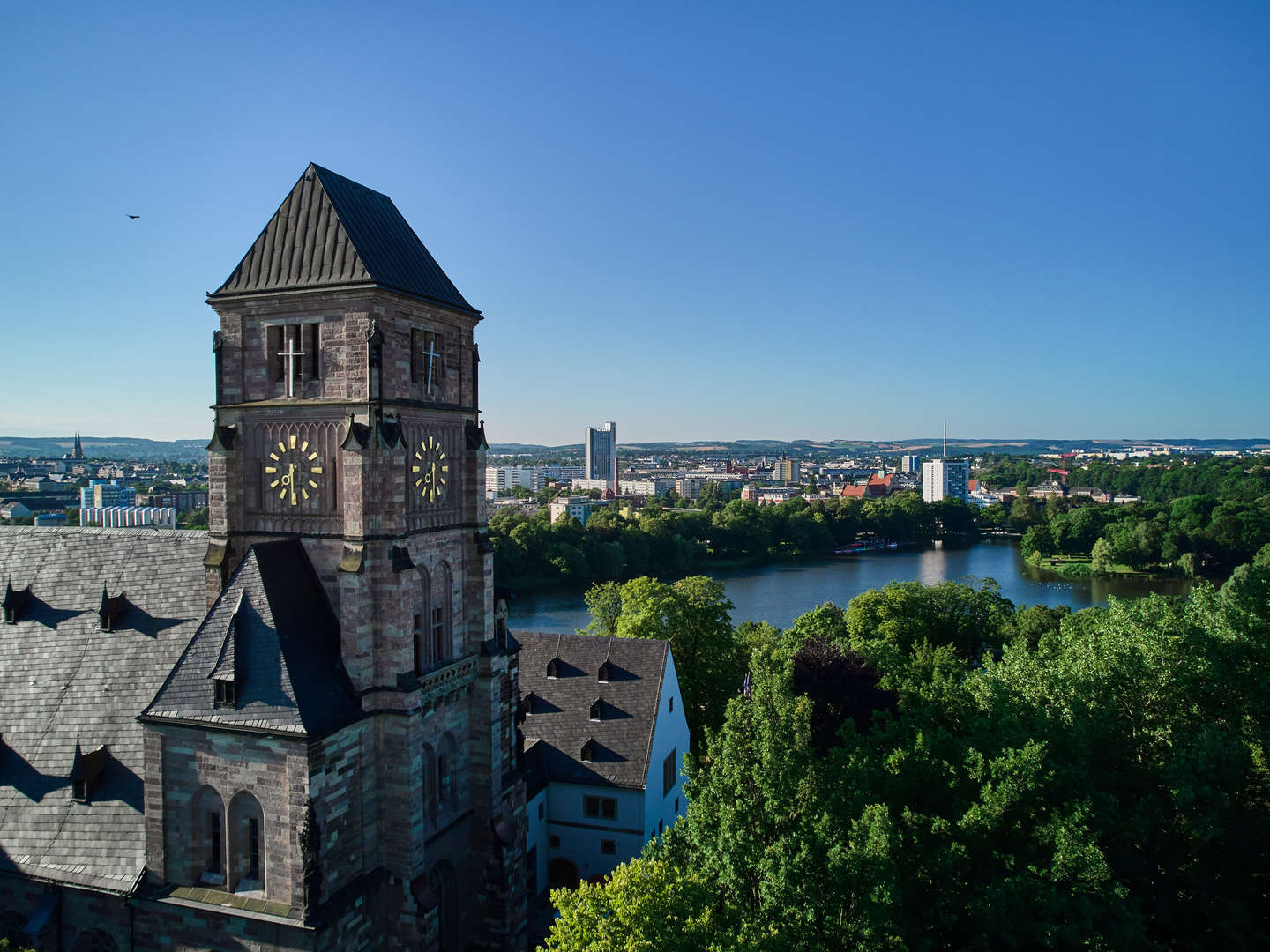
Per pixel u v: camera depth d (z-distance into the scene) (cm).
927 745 4250
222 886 3584
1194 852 4366
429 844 4169
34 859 3784
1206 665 4844
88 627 4344
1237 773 4141
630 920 3008
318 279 3941
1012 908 3491
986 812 3762
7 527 4828
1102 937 3438
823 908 3281
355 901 3675
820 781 3806
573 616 17300
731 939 2956
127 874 3666
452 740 4412
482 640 4541
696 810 3831
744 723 3859
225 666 3572
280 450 4094
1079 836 3550
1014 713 4297
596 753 6353
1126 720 4853
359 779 3797
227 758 3547
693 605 8744
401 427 4034
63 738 4084
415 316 4194
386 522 3897
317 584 4019
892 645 9175
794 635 9994
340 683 3816
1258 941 4275
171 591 4309
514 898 4691
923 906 3797
